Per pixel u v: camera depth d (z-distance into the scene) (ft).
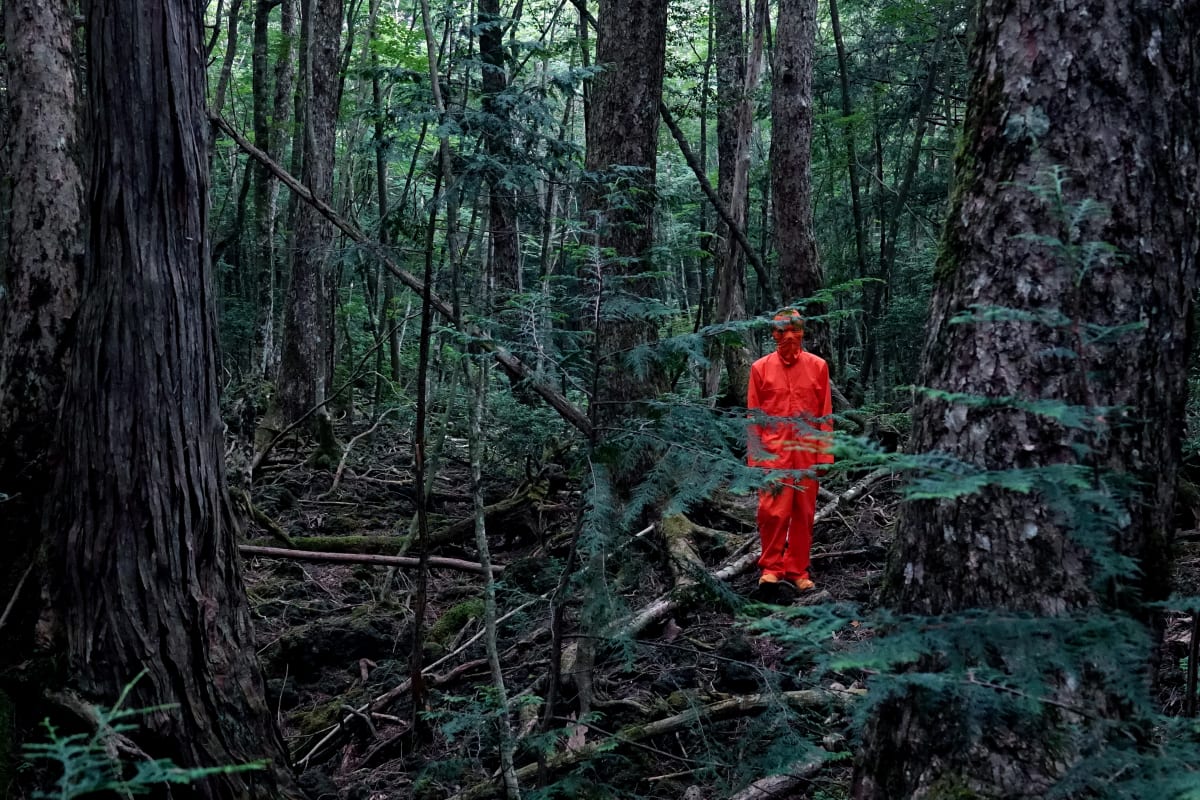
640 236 19.04
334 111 34.71
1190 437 23.11
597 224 10.69
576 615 13.96
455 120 11.80
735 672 14.83
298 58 46.16
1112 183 7.50
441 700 15.92
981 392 7.80
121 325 9.94
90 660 9.68
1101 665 6.88
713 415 9.52
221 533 10.66
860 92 58.13
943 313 8.30
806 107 36.04
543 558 19.57
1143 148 7.52
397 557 20.30
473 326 12.17
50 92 13.09
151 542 9.93
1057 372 7.49
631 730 13.39
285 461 33.42
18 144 13.00
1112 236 7.47
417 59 42.32
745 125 29.32
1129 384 7.42
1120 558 5.33
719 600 10.56
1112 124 7.54
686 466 9.20
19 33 13.25
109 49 9.93
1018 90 7.89
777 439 18.51
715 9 45.68
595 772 12.55
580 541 9.93
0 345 12.34
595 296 10.61
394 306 38.73
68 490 10.11
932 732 7.68
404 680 17.44
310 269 36.63
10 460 11.53
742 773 10.29
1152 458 7.50
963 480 5.07
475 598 21.09
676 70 41.73
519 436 26.18
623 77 21.94
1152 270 7.50
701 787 12.30
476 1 34.09
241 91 60.29
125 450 9.91
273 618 20.89
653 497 9.27
